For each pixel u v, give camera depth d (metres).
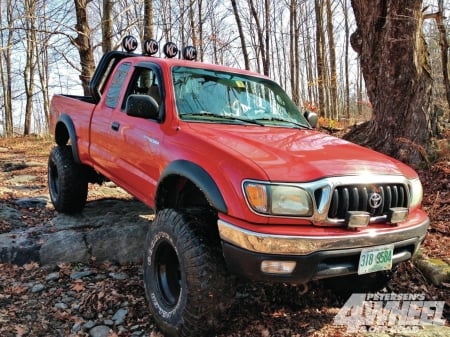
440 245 4.10
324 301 3.44
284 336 2.86
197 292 2.55
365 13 6.92
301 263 2.33
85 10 10.59
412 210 2.96
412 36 6.27
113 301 3.33
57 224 4.78
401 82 6.39
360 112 23.77
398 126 6.48
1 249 4.14
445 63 7.24
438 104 7.39
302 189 2.39
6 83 29.80
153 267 2.99
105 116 4.29
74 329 3.00
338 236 2.39
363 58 7.09
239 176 2.45
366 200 2.55
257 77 4.26
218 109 3.60
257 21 14.85
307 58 31.53
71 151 5.20
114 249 4.18
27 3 17.27
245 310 3.19
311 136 3.39
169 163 3.04
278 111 4.01
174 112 3.35
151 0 11.02
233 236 2.40
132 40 4.84
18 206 5.76
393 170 2.83
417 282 3.65
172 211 2.89
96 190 6.59
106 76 4.91
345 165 2.63
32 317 3.15
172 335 2.73
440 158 6.23
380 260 2.60
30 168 9.28
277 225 2.37
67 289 3.59
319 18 20.11
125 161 3.84
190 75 3.73
